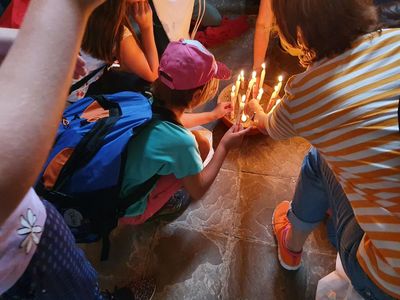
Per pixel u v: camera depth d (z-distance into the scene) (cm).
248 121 162
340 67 76
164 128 107
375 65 74
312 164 104
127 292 130
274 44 197
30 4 39
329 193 100
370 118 72
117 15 114
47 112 36
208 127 172
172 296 132
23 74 36
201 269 137
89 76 138
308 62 85
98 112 117
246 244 142
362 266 83
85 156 104
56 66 37
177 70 104
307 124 81
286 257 134
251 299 131
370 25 76
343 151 77
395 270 74
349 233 89
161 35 174
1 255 65
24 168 35
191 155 111
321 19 74
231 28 204
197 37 200
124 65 147
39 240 71
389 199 73
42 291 76
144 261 139
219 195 154
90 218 109
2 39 74
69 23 38
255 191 155
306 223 117
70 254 83
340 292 122
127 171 108
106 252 119
